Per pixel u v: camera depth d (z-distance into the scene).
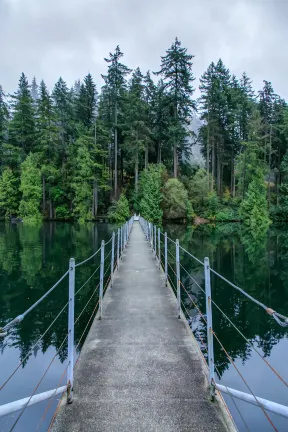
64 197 45.88
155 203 40.72
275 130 51.66
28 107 47.25
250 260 17.91
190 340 5.17
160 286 8.70
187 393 3.64
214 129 50.19
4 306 10.34
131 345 4.99
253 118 46.12
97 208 45.78
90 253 19.28
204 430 3.01
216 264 16.89
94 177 42.53
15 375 6.59
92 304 10.62
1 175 45.06
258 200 39.97
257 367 6.96
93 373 4.12
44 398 3.08
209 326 3.63
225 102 52.00
